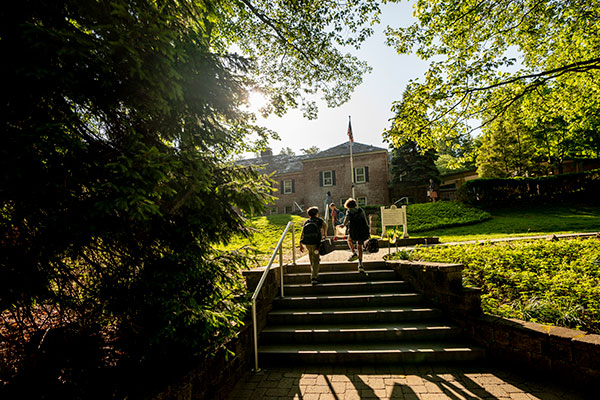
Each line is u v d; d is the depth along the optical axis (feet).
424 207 61.52
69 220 6.48
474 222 50.70
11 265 6.39
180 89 8.54
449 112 29.96
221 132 11.26
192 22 11.08
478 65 27.20
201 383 9.69
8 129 6.03
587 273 17.31
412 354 12.99
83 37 7.00
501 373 11.82
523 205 62.95
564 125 64.80
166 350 8.75
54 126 6.08
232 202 10.75
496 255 21.77
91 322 8.34
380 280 19.11
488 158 81.41
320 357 13.38
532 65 33.88
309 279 19.48
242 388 11.71
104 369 8.25
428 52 30.45
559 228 39.96
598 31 27.96
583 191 61.67
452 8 27.76
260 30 27.89
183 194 9.40
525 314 13.75
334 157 93.45
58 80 6.43
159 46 7.88
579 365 10.21
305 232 18.71
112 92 8.28
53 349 7.71
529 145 76.48
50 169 6.48
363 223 19.88
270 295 16.96
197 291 9.80
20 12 6.54
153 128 9.98
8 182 5.76
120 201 6.56
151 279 8.62
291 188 98.99
